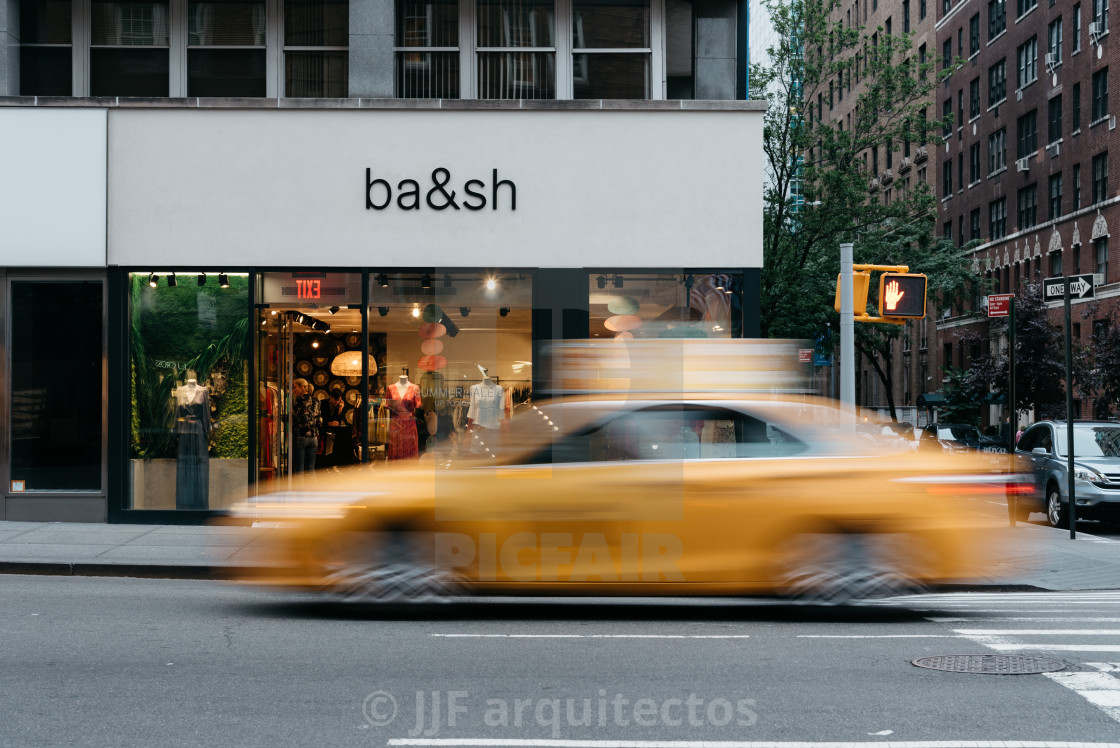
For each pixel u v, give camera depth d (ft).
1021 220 180.65
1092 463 60.85
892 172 238.68
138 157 53.06
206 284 53.26
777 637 27.68
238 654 25.18
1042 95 170.91
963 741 18.10
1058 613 32.17
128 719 19.40
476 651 25.63
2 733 18.48
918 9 223.51
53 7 55.26
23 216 52.65
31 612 31.04
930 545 29.86
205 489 52.95
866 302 42.27
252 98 53.57
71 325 53.01
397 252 53.26
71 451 52.85
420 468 30.40
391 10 54.90
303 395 54.24
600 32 56.13
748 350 30.76
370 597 29.86
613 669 23.66
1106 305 149.28
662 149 53.62
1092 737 18.37
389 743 17.95
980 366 143.02
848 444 30.42
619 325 53.47
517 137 53.57
